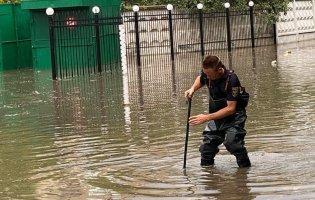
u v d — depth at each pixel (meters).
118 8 35.50
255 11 43.91
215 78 10.41
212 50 41.31
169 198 8.76
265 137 12.45
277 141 12.03
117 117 16.39
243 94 10.43
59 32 31.08
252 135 12.72
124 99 19.98
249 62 31.39
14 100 21.31
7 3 35.28
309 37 50.31
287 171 9.78
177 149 11.91
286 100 17.50
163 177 9.91
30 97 21.89
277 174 9.65
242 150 10.22
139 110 17.42
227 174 9.85
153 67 31.91
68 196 9.17
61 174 10.53
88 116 16.84
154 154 11.60
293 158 10.59
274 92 19.41
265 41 44.88
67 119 16.53
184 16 41.12
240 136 10.29
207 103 17.80
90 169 10.74
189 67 30.88
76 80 27.02
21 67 35.50
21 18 35.38
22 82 27.42
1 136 14.55
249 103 17.27
